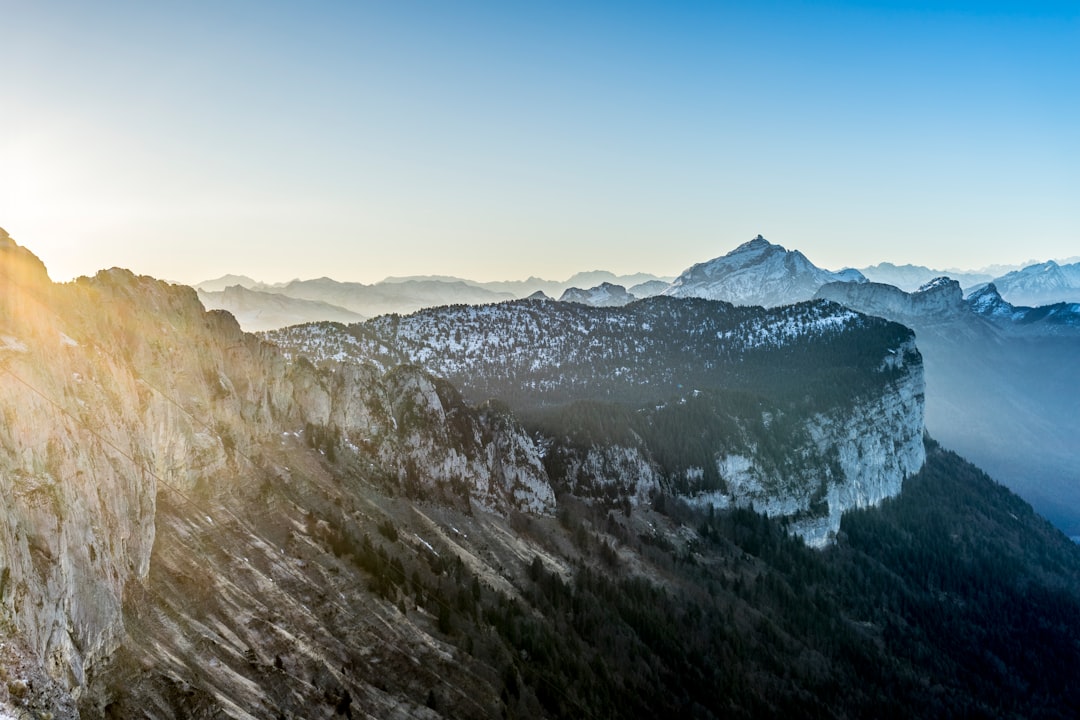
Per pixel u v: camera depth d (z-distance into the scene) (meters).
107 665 87.44
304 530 142.75
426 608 146.12
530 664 152.12
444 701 127.00
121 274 149.50
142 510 108.50
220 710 93.62
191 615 107.94
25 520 79.75
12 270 113.38
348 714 112.31
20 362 93.81
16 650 66.75
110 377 117.12
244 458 147.38
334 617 127.81
